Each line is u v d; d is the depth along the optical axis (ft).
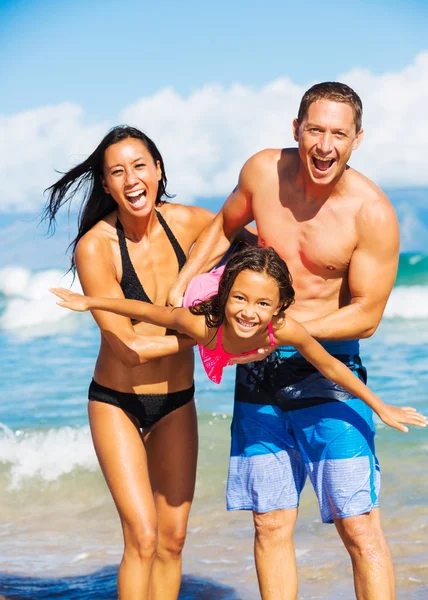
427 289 50.49
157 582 13.07
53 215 13.62
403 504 18.97
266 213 12.35
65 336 46.34
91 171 12.90
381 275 11.83
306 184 11.80
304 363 12.42
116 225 12.78
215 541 18.08
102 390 12.75
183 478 12.94
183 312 11.62
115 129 12.50
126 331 12.16
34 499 21.54
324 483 12.34
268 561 12.68
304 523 18.76
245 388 12.79
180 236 13.19
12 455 23.82
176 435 12.99
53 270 60.44
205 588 15.75
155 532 11.93
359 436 12.24
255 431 12.71
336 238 11.85
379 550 12.05
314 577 15.79
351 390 11.84
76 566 17.40
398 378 32.63
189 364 13.17
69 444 24.73
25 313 51.16
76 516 20.51
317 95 11.38
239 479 12.91
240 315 10.91
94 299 11.58
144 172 12.23
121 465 12.21
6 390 33.09
